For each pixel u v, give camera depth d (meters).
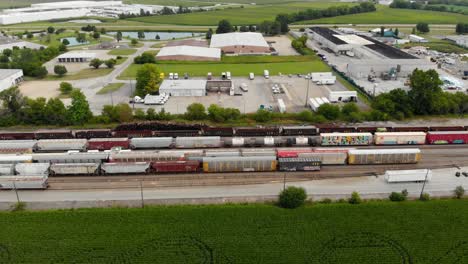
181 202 83.50
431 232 73.75
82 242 71.12
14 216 77.88
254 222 76.25
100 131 115.19
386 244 71.00
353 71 179.62
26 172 93.88
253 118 129.25
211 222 76.25
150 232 73.50
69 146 107.19
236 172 96.56
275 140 109.62
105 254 68.44
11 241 71.38
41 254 68.38
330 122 126.88
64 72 183.00
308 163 95.50
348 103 135.62
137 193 87.50
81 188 89.69
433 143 111.31
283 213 78.75
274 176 94.69
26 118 125.38
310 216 77.88
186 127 118.56
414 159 99.69
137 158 98.31
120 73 187.00
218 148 109.06
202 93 155.12
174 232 73.62
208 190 88.56
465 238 72.31
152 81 154.62
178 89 154.00
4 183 87.75
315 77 171.50
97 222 76.25
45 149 107.25
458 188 84.31
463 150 107.88
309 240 71.75
